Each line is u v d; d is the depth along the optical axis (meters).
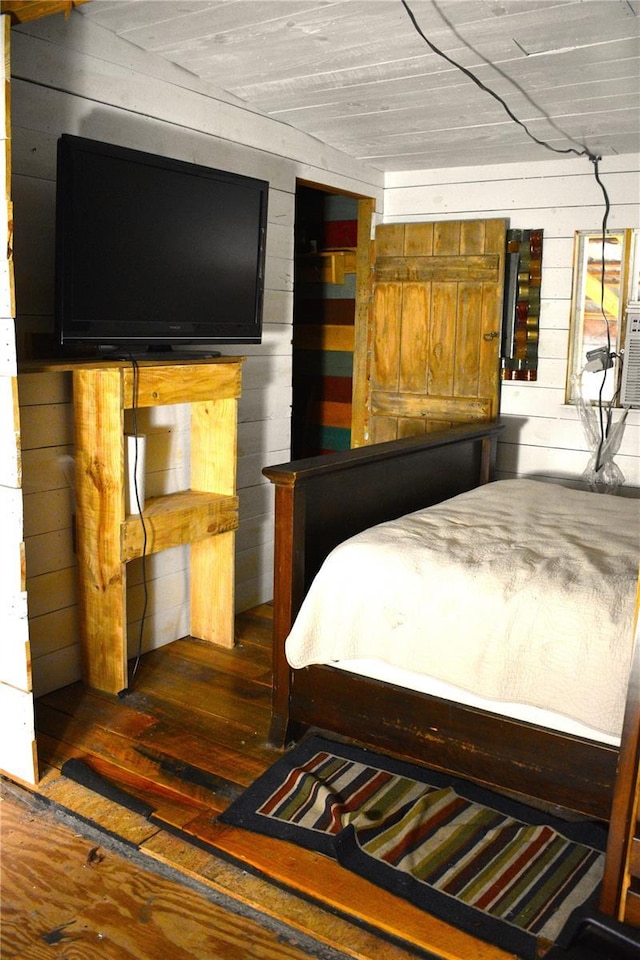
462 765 2.16
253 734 2.58
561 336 4.00
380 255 4.32
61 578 2.80
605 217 3.80
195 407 3.16
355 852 1.99
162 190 2.69
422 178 4.29
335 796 2.21
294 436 5.04
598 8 2.19
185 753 2.46
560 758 2.00
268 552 3.75
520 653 2.01
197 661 3.11
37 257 2.56
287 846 2.03
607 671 1.90
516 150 3.76
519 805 2.21
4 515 2.15
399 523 2.58
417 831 2.08
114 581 2.72
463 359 4.14
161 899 1.88
